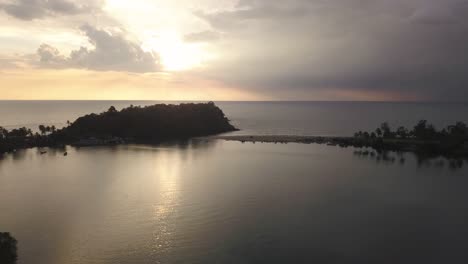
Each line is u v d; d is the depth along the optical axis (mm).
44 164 162625
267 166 155125
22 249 74812
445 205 101625
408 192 114438
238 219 90500
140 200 105812
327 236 80562
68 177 135250
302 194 111812
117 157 180500
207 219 90750
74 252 73562
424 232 82938
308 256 71438
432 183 126000
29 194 112750
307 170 146500
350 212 95688
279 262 69125
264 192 113688
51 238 80125
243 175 136875
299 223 88062
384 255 71938
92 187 120625
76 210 97500
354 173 141625
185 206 100312
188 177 133750
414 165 158750
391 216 92750
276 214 94000
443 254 72438
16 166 158250
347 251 73500
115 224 87812
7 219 91250
